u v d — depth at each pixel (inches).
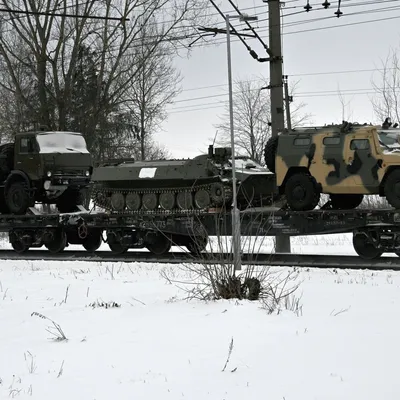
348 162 978.1
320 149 1002.7
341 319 527.5
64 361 435.5
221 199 1068.5
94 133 2036.2
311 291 674.2
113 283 792.3
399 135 984.3
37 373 410.6
